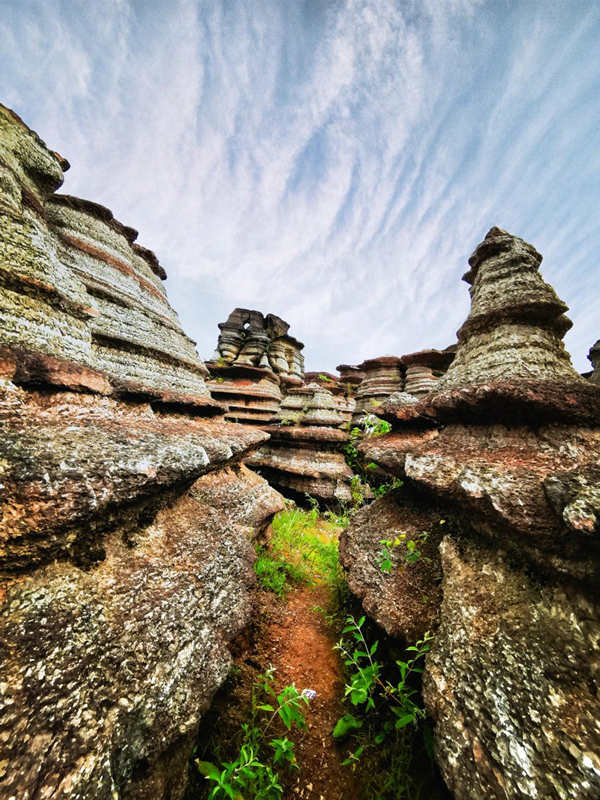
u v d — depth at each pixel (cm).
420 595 311
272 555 612
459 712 205
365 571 378
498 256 441
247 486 615
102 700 178
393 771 243
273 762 258
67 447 218
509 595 238
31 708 153
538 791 158
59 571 205
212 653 258
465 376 380
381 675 314
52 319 296
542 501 234
